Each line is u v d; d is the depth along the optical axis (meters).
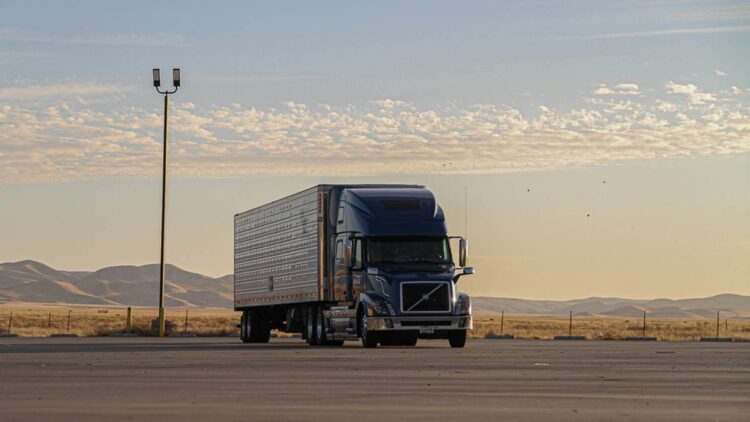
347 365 28.83
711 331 97.56
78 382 22.53
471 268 41.03
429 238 40.94
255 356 34.03
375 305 39.91
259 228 50.75
